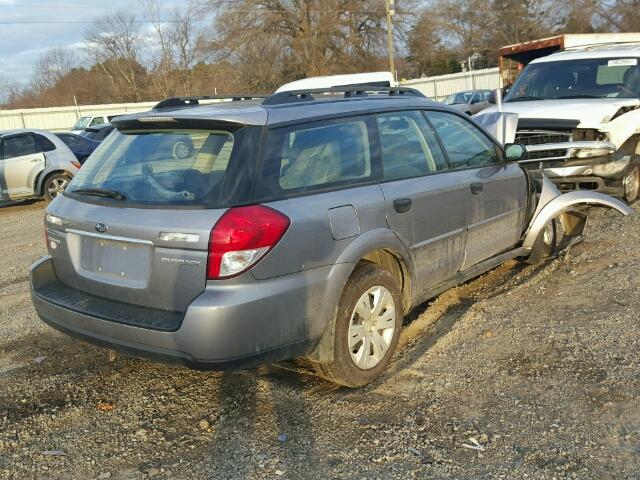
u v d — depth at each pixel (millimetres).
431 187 4496
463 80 42312
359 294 3900
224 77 44062
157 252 3479
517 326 4879
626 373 4023
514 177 5543
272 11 42656
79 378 4402
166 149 3814
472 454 3326
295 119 3828
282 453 3430
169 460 3408
